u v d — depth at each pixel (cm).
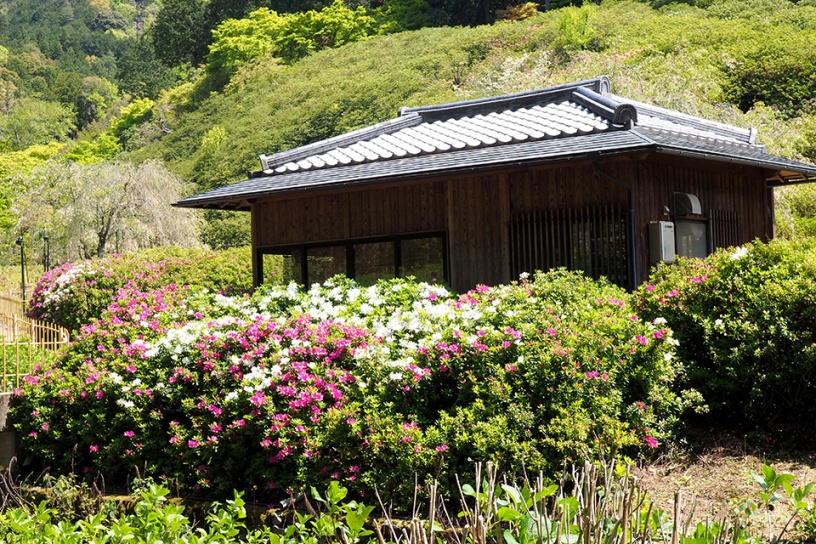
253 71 5278
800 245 744
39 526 503
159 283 1538
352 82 4259
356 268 1170
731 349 690
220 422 687
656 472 626
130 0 12988
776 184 1289
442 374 654
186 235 2542
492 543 378
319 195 1168
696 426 704
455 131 1220
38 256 2562
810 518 489
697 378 705
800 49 2948
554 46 3722
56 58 10631
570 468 576
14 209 2627
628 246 952
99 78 9544
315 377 661
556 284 794
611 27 3756
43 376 805
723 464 628
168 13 7138
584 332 659
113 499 689
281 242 1234
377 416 616
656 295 746
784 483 417
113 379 746
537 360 627
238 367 705
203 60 7050
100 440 753
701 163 1054
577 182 999
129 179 2481
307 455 627
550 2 5219
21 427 788
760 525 505
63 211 2430
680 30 3384
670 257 989
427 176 1002
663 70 2567
